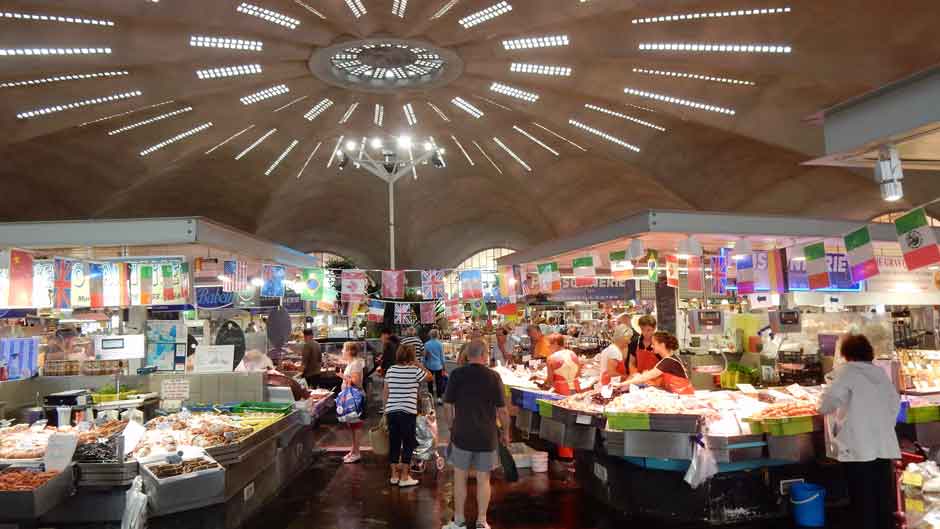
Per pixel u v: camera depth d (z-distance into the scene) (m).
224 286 8.86
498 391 6.26
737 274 9.03
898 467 6.18
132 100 21.78
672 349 7.26
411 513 6.83
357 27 19.38
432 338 16.16
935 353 7.83
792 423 6.16
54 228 7.51
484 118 28.17
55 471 5.59
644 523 6.32
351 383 9.41
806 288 8.91
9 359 7.80
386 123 28.23
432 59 22.47
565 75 22.42
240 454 6.21
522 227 42.78
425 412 8.95
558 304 23.61
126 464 5.74
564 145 31.12
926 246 5.43
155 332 8.75
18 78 19.48
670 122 26.42
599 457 7.10
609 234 9.05
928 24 16.19
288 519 6.64
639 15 18.25
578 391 8.52
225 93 24.31
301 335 19.80
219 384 8.48
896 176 4.92
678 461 6.30
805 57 18.22
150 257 8.01
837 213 29.59
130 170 29.08
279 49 20.42
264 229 39.31
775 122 22.58
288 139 29.80
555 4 17.48
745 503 6.27
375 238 44.03
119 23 17.73
